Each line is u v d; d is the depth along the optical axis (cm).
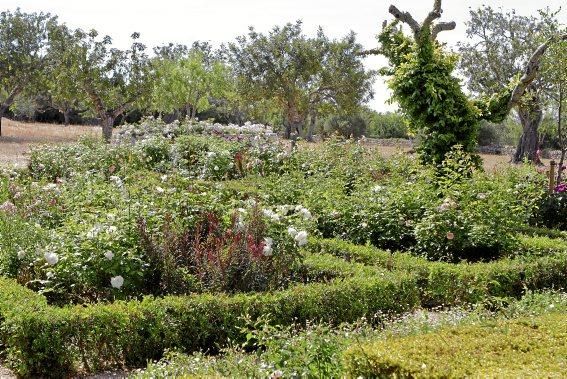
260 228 639
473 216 794
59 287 588
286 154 1454
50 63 3572
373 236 823
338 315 551
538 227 1065
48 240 625
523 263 670
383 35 1274
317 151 1445
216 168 1287
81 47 2756
